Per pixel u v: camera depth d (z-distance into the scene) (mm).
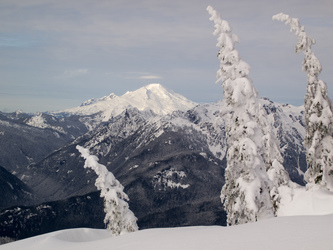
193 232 17562
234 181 25469
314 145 31172
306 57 31547
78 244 21516
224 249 12867
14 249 33500
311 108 31375
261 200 24047
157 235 18531
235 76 24734
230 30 24969
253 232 15023
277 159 32562
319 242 12117
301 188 32000
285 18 31938
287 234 13750
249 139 23938
